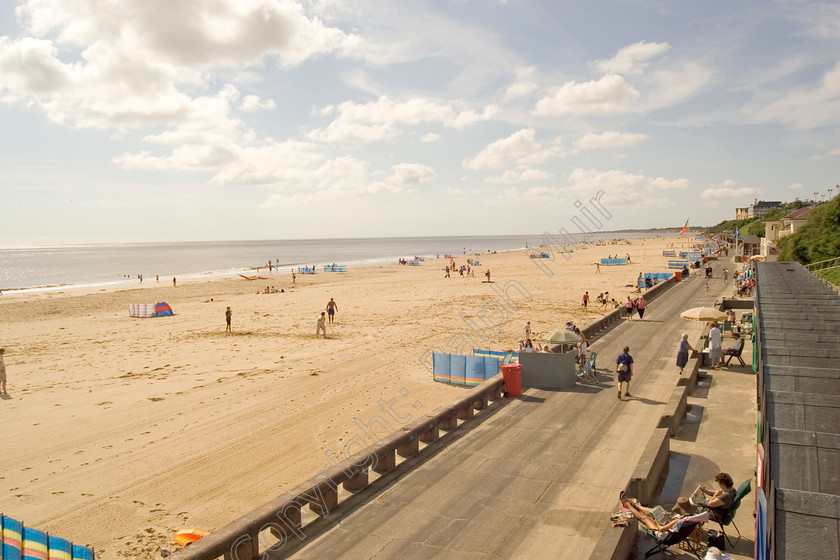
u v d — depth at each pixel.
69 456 14.22
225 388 20.72
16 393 20.59
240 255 196.62
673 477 9.95
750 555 7.53
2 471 13.35
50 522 10.75
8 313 45.53
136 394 20.17
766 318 16.14
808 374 9.95
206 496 11.77
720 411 13.70
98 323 39.47
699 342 22.16
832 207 46.69
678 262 74.25
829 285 25.58
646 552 7.77
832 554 5.06
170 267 127.75
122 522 10.72
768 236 75.06
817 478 6.48
